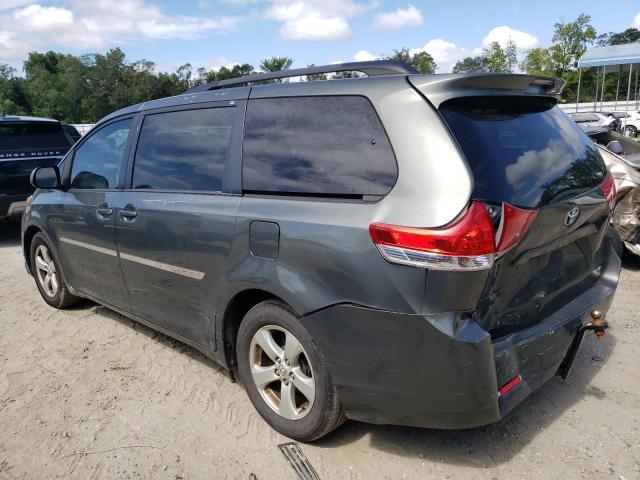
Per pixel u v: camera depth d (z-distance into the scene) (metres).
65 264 4.64
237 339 3.12
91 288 4.41
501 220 2.27
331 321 2.55
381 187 2.46
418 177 2.35
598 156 3.18
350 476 2.67
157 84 82.25
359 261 2.42
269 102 3.01
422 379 2.36
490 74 2.54
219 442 2.96
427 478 2.64
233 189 3.06
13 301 5.38
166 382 3.64
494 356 2.36
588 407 3.18
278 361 2.91
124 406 3.35
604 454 2.77
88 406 3.36
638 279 5.41
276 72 3.23
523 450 2.82
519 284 2.54
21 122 8.53
